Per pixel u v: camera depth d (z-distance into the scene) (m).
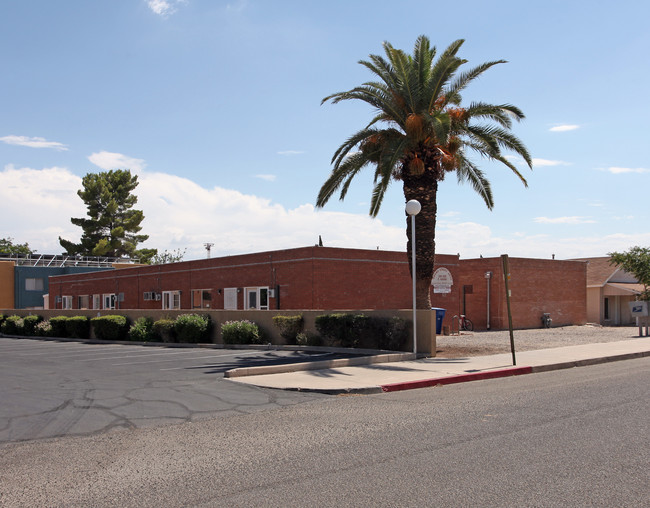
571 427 8.00
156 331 25.67
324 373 13.70
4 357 20.16
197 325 23.52
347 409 9.75
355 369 14.39
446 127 16.52
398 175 19.78
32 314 36.44
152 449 7.26
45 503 5.39
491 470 6.07
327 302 26.66
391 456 6.70
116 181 70.81
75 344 27.02
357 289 27.73
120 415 9.36
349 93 18.69
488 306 33.06
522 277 34.00
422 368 14.52
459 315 31.50
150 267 36.81
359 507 5.11
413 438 7.55
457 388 12.09
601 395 10.69
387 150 18.08
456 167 19.22
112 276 40.53
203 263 32.59
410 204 16.84
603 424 8.16
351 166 19.33
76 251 67.19
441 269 25.39
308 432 8.06
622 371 14.61
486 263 33.47
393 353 16.83
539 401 10.13
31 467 6.55
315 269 26.41
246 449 7.19
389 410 9.59
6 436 8.02
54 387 12.38
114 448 7.34
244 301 29.92
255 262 29.31
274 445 7.37
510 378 13.63
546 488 5.51
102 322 28.20
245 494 5.52
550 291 35.66
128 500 5.44
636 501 5.16
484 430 7.91
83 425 8.66
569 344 21.75
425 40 18.59
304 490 5.59
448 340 23.88
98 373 14.76
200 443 7.54
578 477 5.82
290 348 19.75
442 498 5.29
